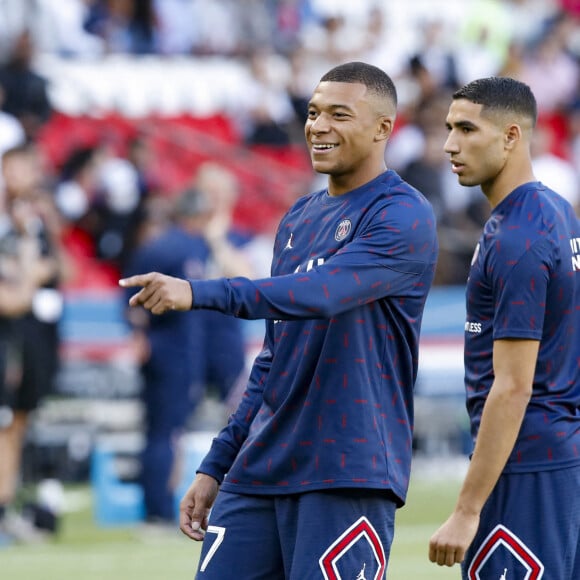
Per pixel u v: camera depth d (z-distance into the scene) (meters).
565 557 15.19
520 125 15.31
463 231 50.72
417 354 15.27
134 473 39.12
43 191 44.41
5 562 30.05
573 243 15.21
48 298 33.91
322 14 56.62
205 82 53.84
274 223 52.41
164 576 28.12
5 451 33.59
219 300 13.52
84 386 44.72
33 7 52.41
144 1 53.97
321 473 14.62
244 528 15.23
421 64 54.84
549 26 59.19
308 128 15.16
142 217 47.50
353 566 14.61
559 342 15.12
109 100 52.44
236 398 35.94
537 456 15.06
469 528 14.58
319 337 14.82
